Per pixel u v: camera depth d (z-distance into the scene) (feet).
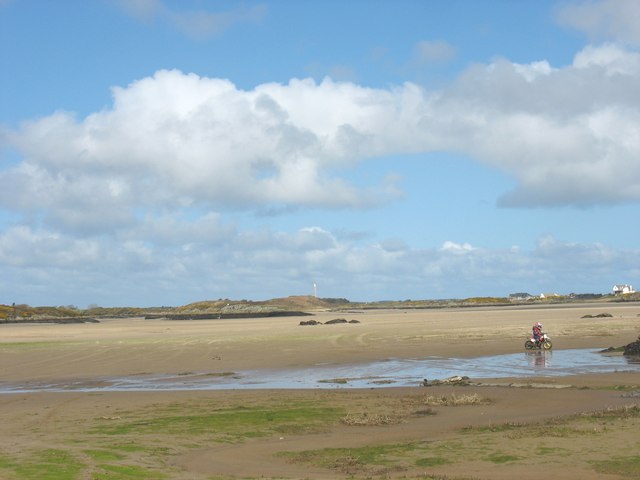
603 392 79.20
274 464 46.60
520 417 63.82
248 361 129.08
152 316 605.73
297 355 137.59
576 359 119.14
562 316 296.71
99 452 48.62
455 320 285.02
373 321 308.60
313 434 58.23
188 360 132.67
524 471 41.78
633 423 54.60
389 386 91.76
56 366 127.75
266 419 65.31
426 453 48.14
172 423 63.52
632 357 119.65
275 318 460.14
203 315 569.64
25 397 87.25
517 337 169.07
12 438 56.03
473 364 116.47
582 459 43.83
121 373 115.03
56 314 584.81
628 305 505.25
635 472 40.37
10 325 425.69
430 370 109.70
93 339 206.49
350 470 44.24
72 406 77.36
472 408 70.54
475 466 43.73
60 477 39.45
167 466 45.27
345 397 79.87
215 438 56.39
